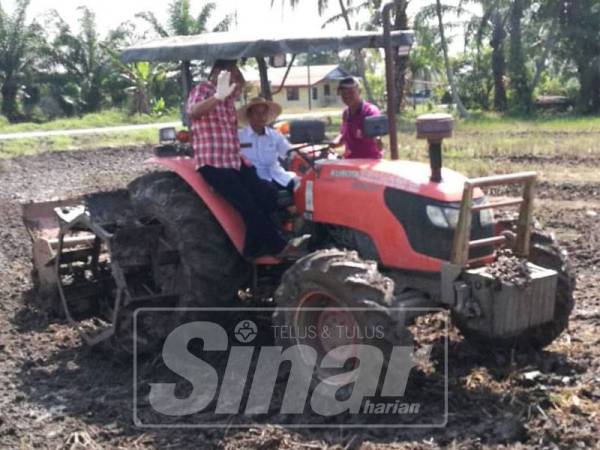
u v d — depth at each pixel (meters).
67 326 6.91
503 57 40.06
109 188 15.50
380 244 5.33
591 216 11.28
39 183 16.75
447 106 45.59
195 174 5.88
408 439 4.60
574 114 35.94
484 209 5.26
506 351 5.71
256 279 5.98
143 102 42.75
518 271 5.03
